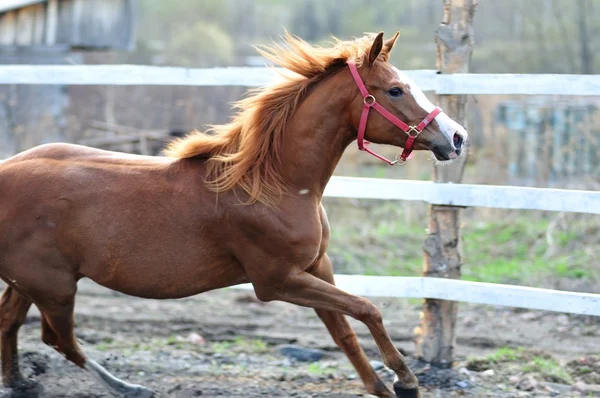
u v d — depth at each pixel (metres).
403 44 31.86
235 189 5.80
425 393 6.89
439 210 7.27
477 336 8.69
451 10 7.13
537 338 8.69
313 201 5.90
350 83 5.77
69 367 7.39
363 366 6.23
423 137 5.70
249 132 5.81
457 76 7.00
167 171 5.97
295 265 5.81
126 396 6.48
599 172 12.45
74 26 18.91
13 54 18.11
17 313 6.46
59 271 5.99
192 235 5.83
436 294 7.19
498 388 7.00
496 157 14.37
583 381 7.23
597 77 6.55
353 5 42.34
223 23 40.88
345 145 5.96
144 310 9.80
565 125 14.09
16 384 6.58
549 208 6.75
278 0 47.62
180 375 7.38
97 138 15.91
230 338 8.80
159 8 40.16
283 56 5.91
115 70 7.83
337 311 5.85
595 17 23.08
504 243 12.18
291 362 7.98
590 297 6.61
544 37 23.56
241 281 6.16
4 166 6.07
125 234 5.83
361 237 12.54
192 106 16.91
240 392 6.89
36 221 5.88
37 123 16.06
